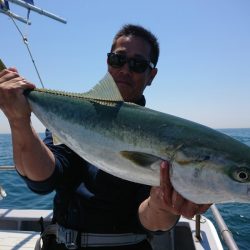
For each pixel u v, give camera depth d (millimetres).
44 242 739
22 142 639
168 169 549
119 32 828
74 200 711
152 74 885
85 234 693
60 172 695
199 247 947
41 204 2537
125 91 798
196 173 547
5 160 5918
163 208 592
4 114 633
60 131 640
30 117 645
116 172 593
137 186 704
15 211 1220
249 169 536
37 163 652
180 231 1071
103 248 689
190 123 586
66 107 637
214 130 593
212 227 1069
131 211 701
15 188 3129
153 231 656
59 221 726
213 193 548
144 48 807
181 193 552
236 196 543
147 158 567
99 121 608
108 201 691
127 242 697
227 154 547
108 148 596
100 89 633
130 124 586
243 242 2107
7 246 997
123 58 794
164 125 575
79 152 626
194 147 552
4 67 657
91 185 704
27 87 643
